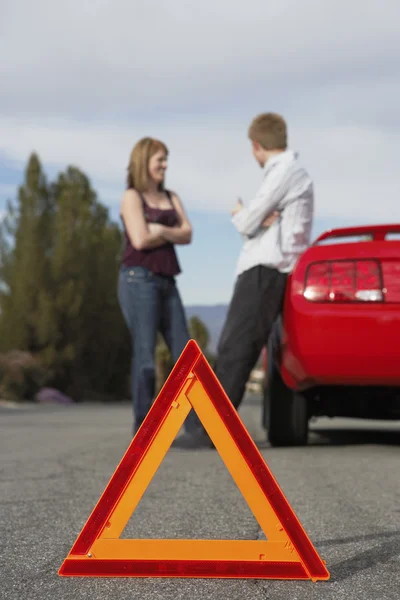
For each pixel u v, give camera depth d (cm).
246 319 677
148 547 288
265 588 273
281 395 716
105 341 4388
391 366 597
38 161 4225
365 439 845
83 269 4219
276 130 705
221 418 287
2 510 427
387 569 299
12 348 3950
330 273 613
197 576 284
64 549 333
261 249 681
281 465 596
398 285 596
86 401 4209
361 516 402
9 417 1664
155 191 767
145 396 743
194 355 290
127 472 290
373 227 633
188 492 480
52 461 660
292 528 283
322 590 271
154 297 745
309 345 612
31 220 4147
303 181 694
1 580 284
